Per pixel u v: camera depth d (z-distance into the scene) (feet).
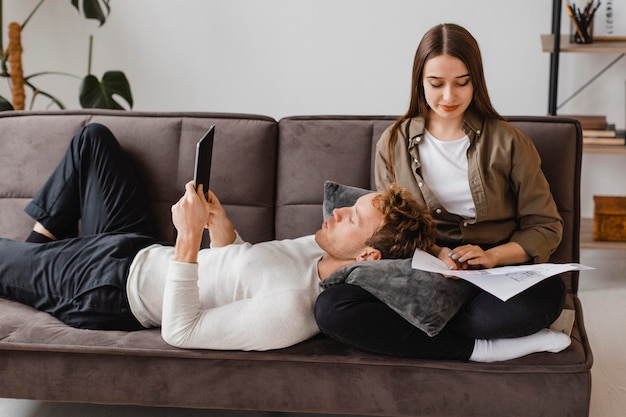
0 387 6.38
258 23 11.85
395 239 6.24
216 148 7.82
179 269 6.13
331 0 11.59
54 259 6.98
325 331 6.07
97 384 6.27
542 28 11.23
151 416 7.07
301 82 11.99
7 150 8.07
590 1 10.27
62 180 7.63
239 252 6.56
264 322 6.00
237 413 7.11
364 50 11.71
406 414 6.08
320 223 7.68
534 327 5.92
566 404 5.91
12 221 7.98
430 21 11.46
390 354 6.00
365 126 7.73
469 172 6.89
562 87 11.37
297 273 6.35
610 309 9.53
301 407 6.18
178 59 12.15
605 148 10.19
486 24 11.34
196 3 11.89
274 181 7.91
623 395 7.39
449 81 6.57
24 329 6.45
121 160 7.64
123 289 6.64
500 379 5.94
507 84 11.48
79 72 12.39
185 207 6.20
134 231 7.52
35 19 12.23
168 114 7.98
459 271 5.90
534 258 6.75
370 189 7.65
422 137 7.05
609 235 10.41
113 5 12.05
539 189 6.91
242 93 12.16
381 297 5.96
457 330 6.05
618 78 11.21
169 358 6.19
